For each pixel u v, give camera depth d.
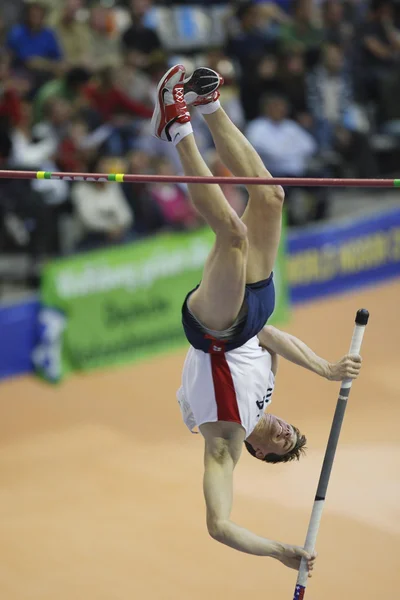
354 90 41.84
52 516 22.97
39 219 31.05
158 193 32.59
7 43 35.16
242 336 13.85
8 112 30.86
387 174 41.78
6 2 38.09
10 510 23.12
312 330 34.09
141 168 31.64
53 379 29.17
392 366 31.33
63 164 30.61
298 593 14.09
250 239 14.23
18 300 30.02
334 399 29.02
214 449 14.13
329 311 35.66
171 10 39.88
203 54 39.94
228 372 14.03
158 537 22.22
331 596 20.12
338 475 24.84
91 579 20.62
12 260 34.19
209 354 14.07
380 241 38.09
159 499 23.80
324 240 36.34
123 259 30.45
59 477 24.66
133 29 36.75
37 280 31.41
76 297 29.55
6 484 24.25
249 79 37.34
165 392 29.33
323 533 22.38
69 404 28.34
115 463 25.39
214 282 13.41
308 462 25.45
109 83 32.91
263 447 15.16
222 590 20.28
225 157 14.19
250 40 38.56
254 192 14.28
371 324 34.75
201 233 32.25
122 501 23.67
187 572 20.94
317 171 36.88
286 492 24.08
